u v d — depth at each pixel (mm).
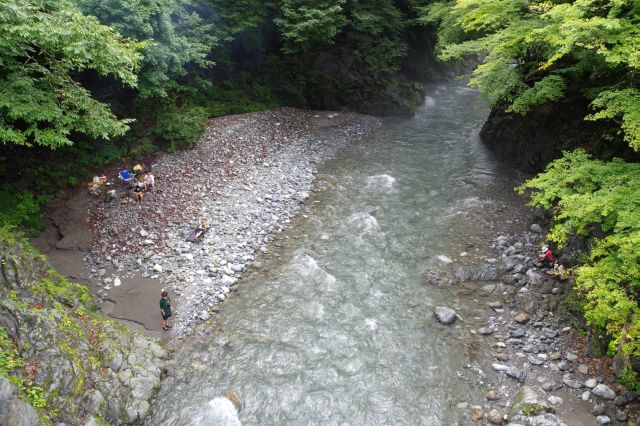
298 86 31438
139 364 11234
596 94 15375
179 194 18875
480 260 15812
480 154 24688
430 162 24094
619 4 9523
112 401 10141
